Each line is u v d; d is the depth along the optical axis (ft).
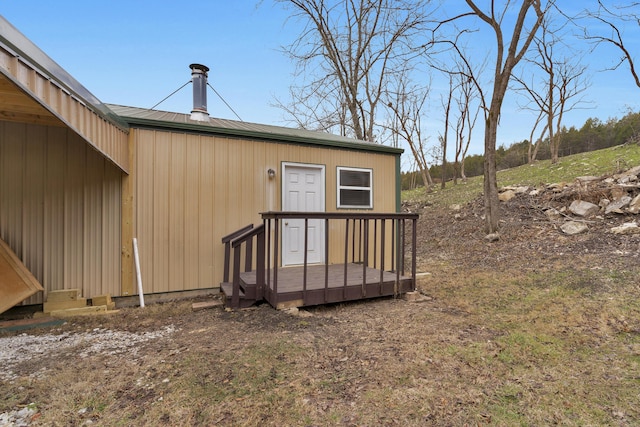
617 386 7.03
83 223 13.92
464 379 7.39
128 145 14.39
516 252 21.67
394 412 6.23
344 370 7.85
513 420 5.96
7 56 6.77
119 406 6.48
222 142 16.40
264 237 13.46
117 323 11.83
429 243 29.58
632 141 43.01
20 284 12.20
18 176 13.08
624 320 10.53
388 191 21.15
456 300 13.91
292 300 12.60
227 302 13.52
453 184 57.72
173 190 15.30
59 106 8.65
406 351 8.86
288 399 6.67
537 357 8.43
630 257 16.75
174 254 15.31
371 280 14.37
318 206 18.89
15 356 9.00
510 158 90.27
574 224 22.61
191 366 8.09
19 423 6.01
